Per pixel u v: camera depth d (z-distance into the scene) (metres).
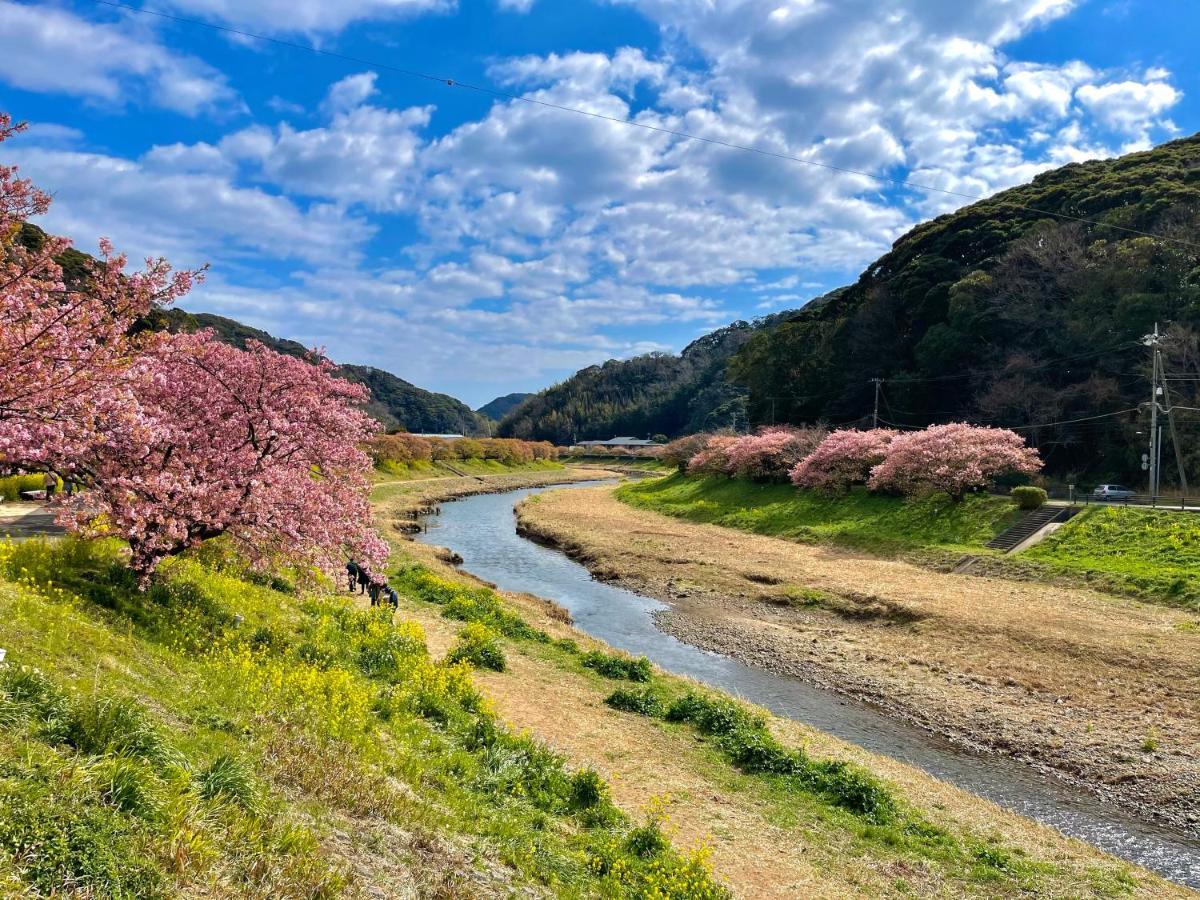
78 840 3.72
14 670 5.30
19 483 23.89
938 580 27.95
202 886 3.98
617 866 7.18
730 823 9.74
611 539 40.66
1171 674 17.20
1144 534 27.31
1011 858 9.69
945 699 16.98
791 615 25.22
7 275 7.48
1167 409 35.34
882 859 9.30
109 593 9.74
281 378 12.96
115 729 5.09
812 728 14.90
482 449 107.62
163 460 10.52
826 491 44.84
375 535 14.59
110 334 8.01
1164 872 10.34
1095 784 13.02
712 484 57.91
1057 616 21.92
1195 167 51.34
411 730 9.70
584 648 18.80
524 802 8.58
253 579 15.31
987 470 37.00
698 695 15.20
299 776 6.32
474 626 16.69
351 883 4.75
